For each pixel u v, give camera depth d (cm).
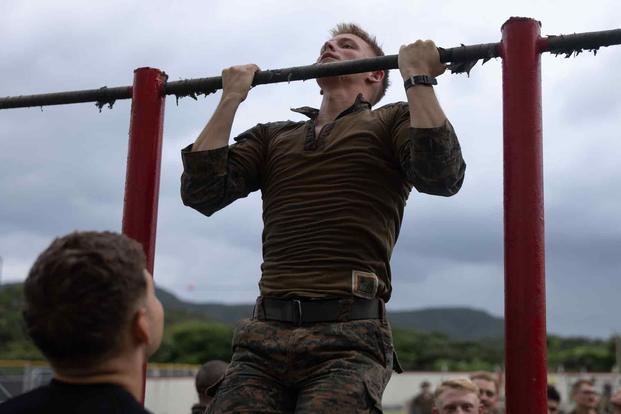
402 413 2566
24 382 1433
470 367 4241
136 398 147
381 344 231
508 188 216
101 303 141
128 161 270
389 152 247
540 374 205
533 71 222
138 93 272
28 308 144
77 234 152
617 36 217
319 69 249
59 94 287
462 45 232
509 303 210
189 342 3716
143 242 262
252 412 224
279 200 250
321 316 230
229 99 257
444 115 227
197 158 249
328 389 216
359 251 238
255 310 246
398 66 238
